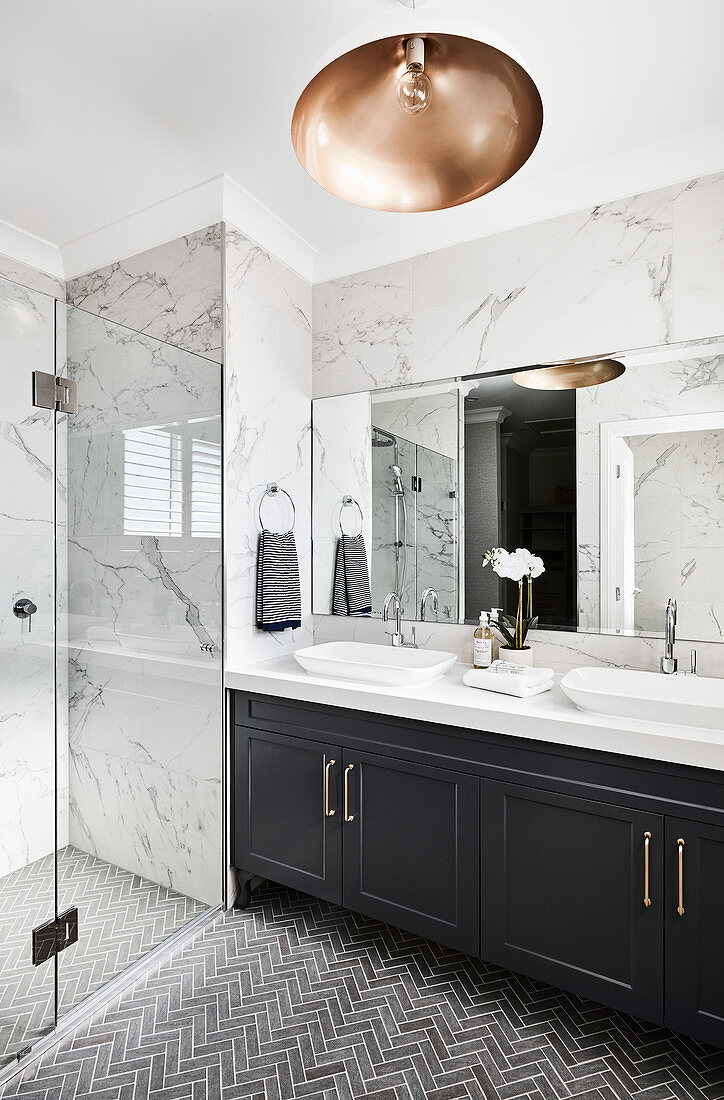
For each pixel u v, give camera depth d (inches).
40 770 67.6
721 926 58.7
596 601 85.4
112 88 69.3
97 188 89.3
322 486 109.3
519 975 76.3
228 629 92.6
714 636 78.4
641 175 81.0
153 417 80.6
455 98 48.0
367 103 48.5
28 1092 59.6
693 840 59.9
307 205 93.0
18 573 65.8
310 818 84.7
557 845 67.1
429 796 75.3
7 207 94.2
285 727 87.0
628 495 83.4
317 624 109.7
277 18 59.7
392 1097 58.9
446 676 88.3
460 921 73.0
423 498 99.0
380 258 102.3
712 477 78.4
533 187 87.0
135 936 77.3
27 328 66.2
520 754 69.1
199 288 91.9
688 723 62.5
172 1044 65.4
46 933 67.0
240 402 93.6
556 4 57.7
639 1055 63.8
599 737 63.6
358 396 105.0
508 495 91.8
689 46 62.3
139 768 78.9
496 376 92.7
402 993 72.8
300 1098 58.9
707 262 77.9
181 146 79.6
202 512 88.1
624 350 83.4
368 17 59.7
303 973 76.4
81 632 72.0
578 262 86.2
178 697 84.6
